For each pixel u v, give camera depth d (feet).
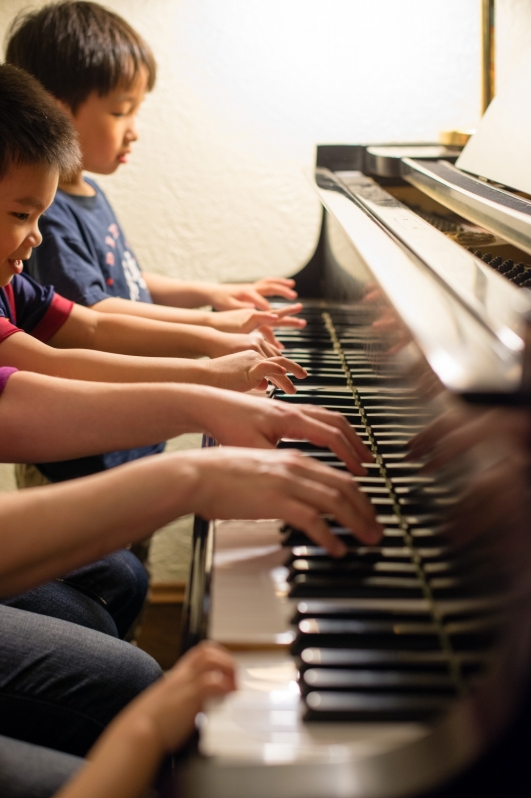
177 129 5.67
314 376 3.20
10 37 4.68
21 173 2.83
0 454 2.61
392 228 2.93
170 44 5.50
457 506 1.58
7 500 1.80
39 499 1.79
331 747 1.34
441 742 1.23
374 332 2.59
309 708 1.41
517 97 3.37
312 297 4.82
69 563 1.80
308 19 5.50
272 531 2.04
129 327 3.80
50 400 2.56
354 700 1.44
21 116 2.85
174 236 5.90
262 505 1.77
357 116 5.74
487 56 4.64
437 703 1.44
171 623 5.69
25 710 2.24
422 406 1.87
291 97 5.66
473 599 1.47
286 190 5.85
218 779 1.19
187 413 2.41
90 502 1.77
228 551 1.94
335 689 1.47
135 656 2.51
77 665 2.35
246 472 1.80
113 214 4.91
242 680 1.52
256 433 2.27
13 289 3.71
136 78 4.32
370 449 2.57
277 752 1.32
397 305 1.96
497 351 1.54
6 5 5.32
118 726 1.36
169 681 1.42
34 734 2.25
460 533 1.56
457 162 3.69
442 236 2.77
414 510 1.94
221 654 1.45
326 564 1.83
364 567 1.82
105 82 4.17
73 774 1.87
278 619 1.68
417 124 5.80
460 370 1.42
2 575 1.76
